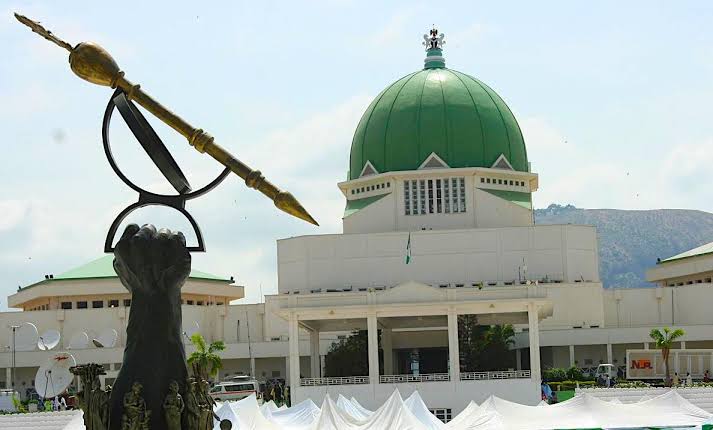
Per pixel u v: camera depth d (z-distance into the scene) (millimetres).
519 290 118375
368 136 154625
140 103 34469
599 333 148750
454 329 118188
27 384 156625
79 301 171500
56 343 155625
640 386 123812
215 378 142750
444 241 150375
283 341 157125
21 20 33812
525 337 148500
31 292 174500
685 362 136000
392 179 152125
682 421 73625
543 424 73938
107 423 32750
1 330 161625
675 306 157750
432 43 159125
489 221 151375
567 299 150625
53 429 89375
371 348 118312
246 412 73312
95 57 34062
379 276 151000
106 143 34781
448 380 117688
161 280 33562
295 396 117562
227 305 165750
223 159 34469
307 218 34188
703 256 169750
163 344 33438
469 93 154375
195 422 33094
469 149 151750
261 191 34344
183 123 34500
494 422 73750
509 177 153250
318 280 152250
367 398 116938
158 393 33031
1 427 90312
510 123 154875
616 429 73625
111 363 153750
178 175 34562
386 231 152000
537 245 151000
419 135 151750
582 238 152500
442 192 151625
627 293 159125
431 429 70250
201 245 34625
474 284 149625
